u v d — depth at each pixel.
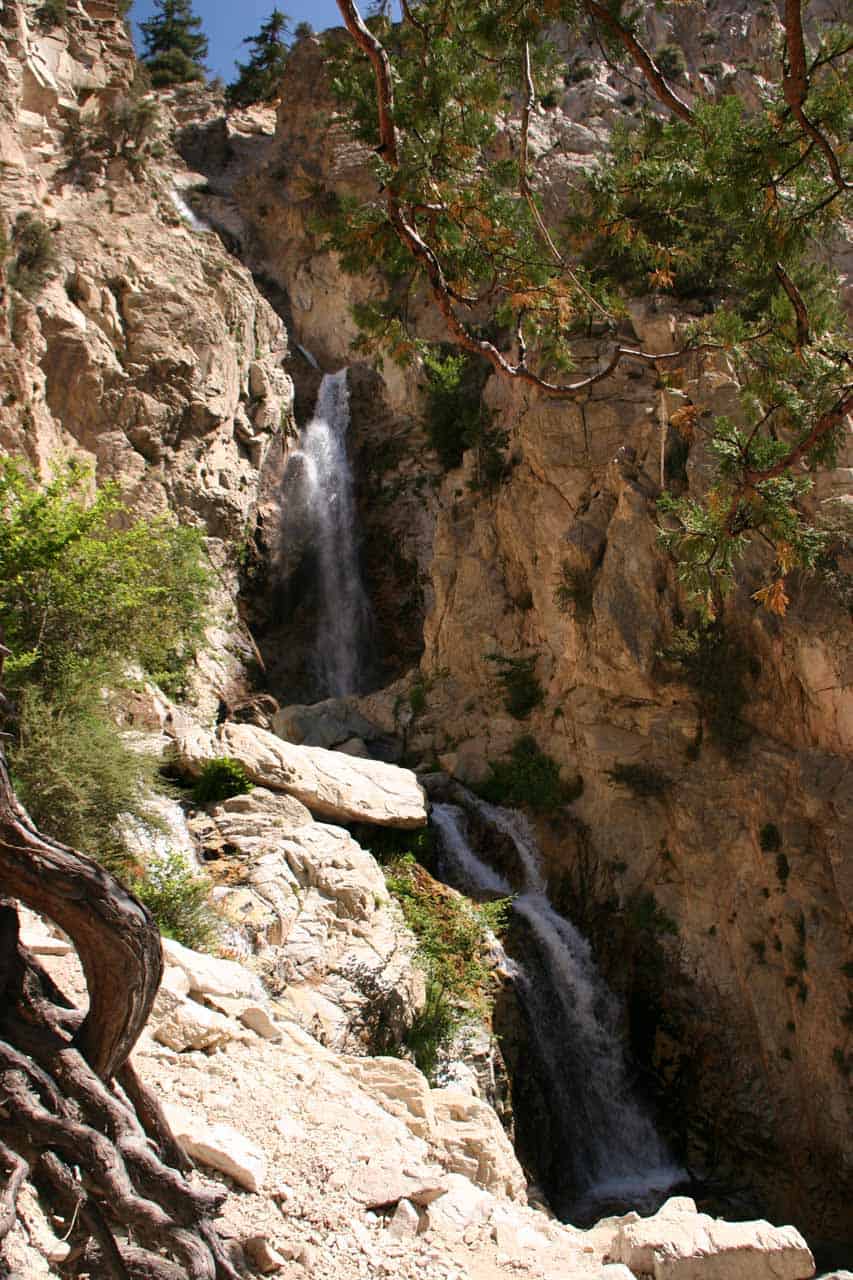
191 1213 4.57
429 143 7.53
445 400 29.70
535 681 23.88
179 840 15.74
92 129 33.34
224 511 30.34
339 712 26.17
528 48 7.61
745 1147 18.03
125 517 26.98
